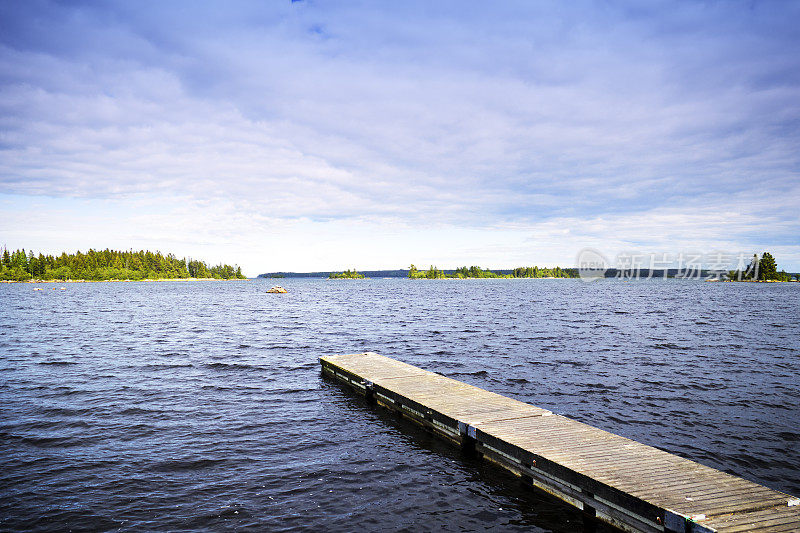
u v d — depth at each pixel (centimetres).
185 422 1741
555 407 1883
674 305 7294
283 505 1145
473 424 1418
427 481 1273
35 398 2039
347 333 4094
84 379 2386
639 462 1125
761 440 1530
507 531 1038
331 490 1223
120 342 3625
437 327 4441
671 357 2855
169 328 4566
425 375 2095
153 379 2391
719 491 967
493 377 2378
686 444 1497
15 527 1037
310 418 1788
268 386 2256
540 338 3656
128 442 1541
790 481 1252
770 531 816
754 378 2327
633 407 1878
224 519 1078
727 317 5231
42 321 5244
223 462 1389
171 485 1242
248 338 3834
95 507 1125
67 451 1463
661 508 888
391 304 7981
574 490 1093
